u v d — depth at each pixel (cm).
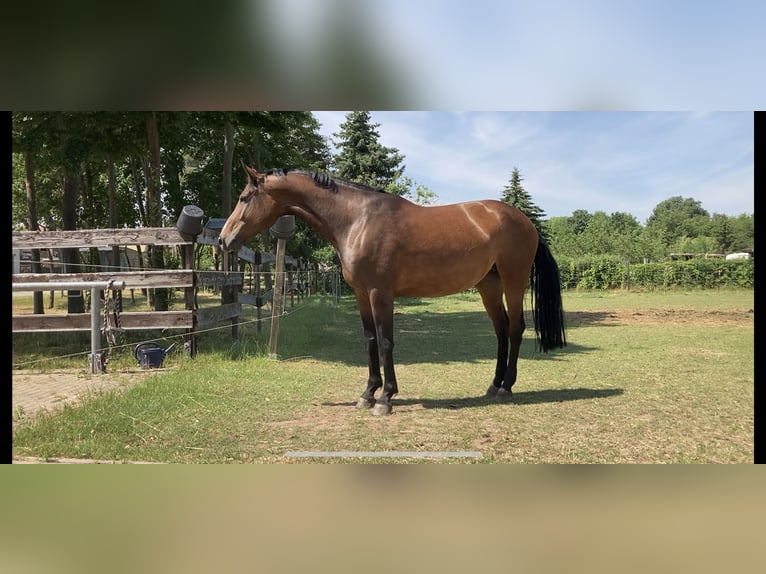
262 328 1065
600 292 2636
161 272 693
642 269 2716
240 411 434
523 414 429
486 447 343
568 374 618
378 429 386
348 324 1295
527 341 952
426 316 1520
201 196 2039
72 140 941
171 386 504
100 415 397
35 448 325
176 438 360
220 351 728
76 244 741
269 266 1522
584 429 385
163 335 839
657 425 395
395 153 3238
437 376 611
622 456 325
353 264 438
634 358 738
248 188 455
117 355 696
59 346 791
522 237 477
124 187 2066
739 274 2608
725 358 737
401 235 436
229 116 966
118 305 646
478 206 471
